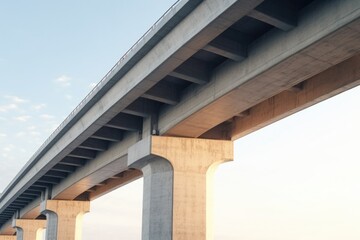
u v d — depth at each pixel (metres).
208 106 32.44
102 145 48.50
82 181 57.22
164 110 38.03
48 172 61.09
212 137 39.12
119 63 33.06
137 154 39.41
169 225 36.38
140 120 41.50
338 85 28.91
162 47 28.56
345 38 22.92
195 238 36.44
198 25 25.00
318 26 23.28
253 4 22.27
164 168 38.00
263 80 28.09
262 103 35.75
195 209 37.00
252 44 28.08
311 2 24.09
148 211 38.03
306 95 31.42
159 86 35.00
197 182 37.66
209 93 31.94
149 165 38.94
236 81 29.19
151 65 29.80
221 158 38.62
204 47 27.47
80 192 64.50
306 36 23.97
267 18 24.09
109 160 47.53
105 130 44.59
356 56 27.83
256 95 30.36
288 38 25.23
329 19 22.67
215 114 34.03
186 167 37.69
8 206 87.94
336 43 23.42
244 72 28.52
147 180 39.06
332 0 22.69
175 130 37.31
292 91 32.22
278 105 34.03
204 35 25.34
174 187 37.00
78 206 68.69
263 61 26.95
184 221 36.53
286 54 25.20
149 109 38.66
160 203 37.47
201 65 31.77
